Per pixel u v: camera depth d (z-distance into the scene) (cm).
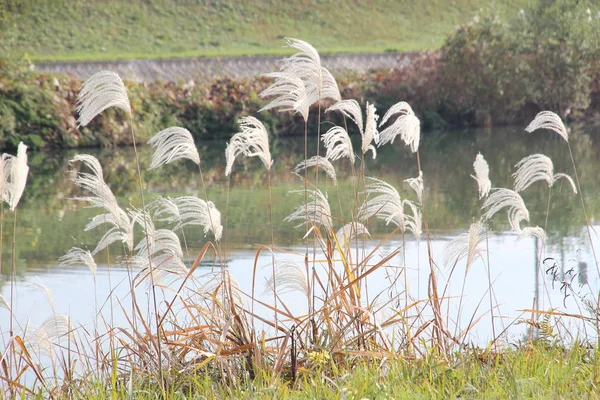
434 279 1024
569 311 1302
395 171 3231
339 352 948
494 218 2225
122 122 4191
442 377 877
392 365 908
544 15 5147
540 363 926
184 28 7481
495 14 5094
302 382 918
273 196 2703
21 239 2075
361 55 5431
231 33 7531
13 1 6912
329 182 2969
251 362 947
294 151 3962
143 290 1498
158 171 3428
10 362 945
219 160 3753
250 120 934
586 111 5319
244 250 1866
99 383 903
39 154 3897
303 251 1820
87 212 2498
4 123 3919
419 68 4909
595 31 5181
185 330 956
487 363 955
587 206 2361
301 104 941
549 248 1819
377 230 2064
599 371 889
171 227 2186
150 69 5038
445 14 8238
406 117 1003
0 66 4022
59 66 4994
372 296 1328
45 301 1462
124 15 7488
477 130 4803
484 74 4956
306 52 934
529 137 4388
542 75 5091
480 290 1463
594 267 1608
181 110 4422
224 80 4575
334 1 8262
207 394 879
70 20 7200
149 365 948
